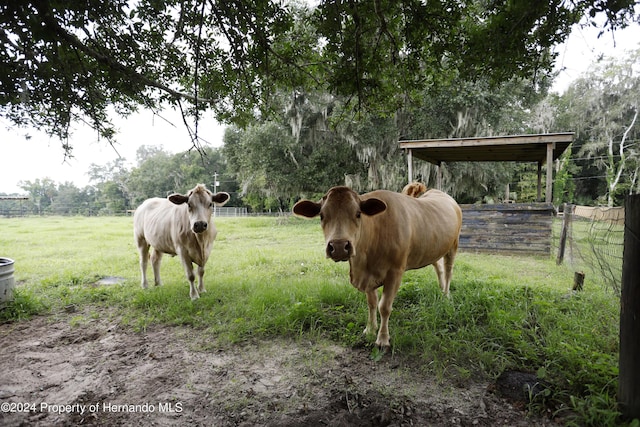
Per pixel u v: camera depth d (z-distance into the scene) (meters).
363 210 3.05
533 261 7.81
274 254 8.74
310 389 2.74
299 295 4.71
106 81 3.77
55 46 3.02
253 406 2.55
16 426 2.37
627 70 22.94
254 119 5.14
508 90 15.14
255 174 20.41
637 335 2.08
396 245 3.30
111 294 5.23
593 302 4.14
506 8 2.72
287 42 3.88
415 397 2.60
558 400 2.43
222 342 3.56
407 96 3.94
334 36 3.32
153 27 3.34
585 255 7.06
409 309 4.15
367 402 2.55
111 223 24.11
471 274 6.14
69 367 3.16
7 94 3.45
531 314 3.83
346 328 3.67
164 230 5.19
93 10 2.95
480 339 3.27
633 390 2.12
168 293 5.00
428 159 10.59
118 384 2.89
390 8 3.02
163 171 47.16
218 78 4.00
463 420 2.34
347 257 2.79
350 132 17.17
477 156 10.08
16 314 4.37
